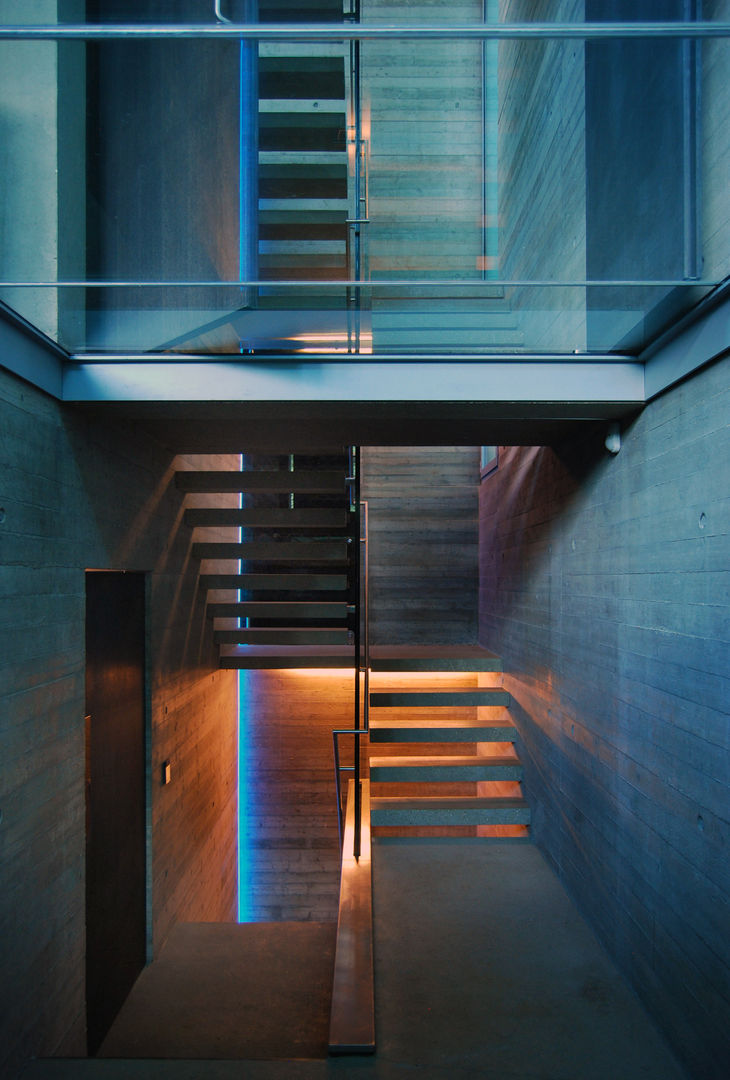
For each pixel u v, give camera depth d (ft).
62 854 8.10
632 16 7.09
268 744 19.58
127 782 10.66
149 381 8.70
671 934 7.61
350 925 9.78
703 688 7.04
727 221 6.17
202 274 8.11
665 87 6.78
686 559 7.48
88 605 9.38
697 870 7.07
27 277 7.47
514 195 8.83
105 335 8.31
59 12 7.03
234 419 10.14
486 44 9.47
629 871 8.87
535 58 10.12
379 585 20.72
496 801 14.19
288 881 19.38
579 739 10.96
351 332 8.70
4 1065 6.66
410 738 15.05
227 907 17.71
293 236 8.18
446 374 8.87
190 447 12.43
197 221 8.07
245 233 8.07
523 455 14.99
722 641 6.70
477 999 8.43
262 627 19.88
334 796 19.44
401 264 8.32
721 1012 6.53
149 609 11.65
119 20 7.18
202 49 7.84
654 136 7.00
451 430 11.18
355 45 8.08
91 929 9.11
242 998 9.96
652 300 7.09
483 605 20.04
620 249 7.72
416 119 8.74
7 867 6.82
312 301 8.18
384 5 9.59
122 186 8.11
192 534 14.03
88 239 8.07
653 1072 7.17
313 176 8.22
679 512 7.69
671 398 8.02
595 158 8.38
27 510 7.52
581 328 8.66
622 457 9.41
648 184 7.13
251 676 19.62
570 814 11.42
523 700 14.57
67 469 8.58
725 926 6.51
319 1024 9.27
